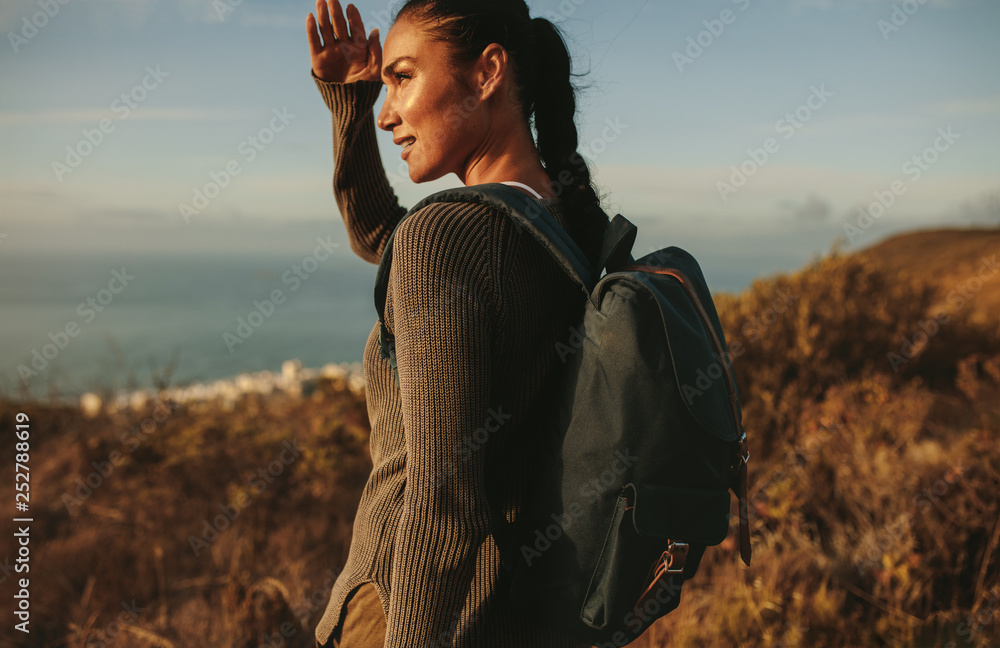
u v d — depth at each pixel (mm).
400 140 1011
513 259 826
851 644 2324
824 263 5883
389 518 928
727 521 862
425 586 757
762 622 2352
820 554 2816
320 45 1298
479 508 771
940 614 2434
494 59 950
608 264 992
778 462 3779
